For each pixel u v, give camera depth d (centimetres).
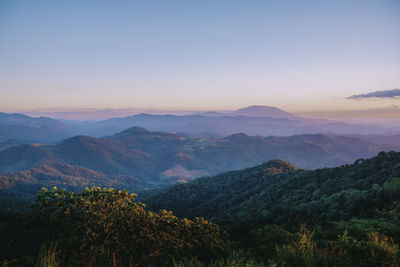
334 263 492
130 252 513
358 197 3078
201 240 625
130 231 509
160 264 564
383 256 508
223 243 769
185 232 603
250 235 909
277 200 5616
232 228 1733
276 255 570
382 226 864
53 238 470
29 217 464
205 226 651
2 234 462
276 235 799
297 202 4731
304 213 3481
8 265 409
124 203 542
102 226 484
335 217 2916
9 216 478
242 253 652
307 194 5153
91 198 527
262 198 6612
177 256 586
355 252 554
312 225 2966
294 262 498
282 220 3522
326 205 3434
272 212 4025
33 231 475
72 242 468
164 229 552
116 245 499
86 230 473
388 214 1490
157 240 527
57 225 473
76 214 487
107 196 541
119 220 507
